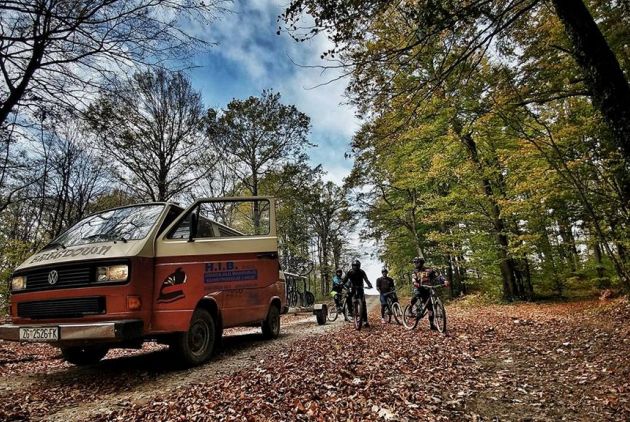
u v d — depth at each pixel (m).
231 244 6.76
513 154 12.37
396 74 5.37
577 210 13.02
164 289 5.59
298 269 36.97
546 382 5.04
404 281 34.44
